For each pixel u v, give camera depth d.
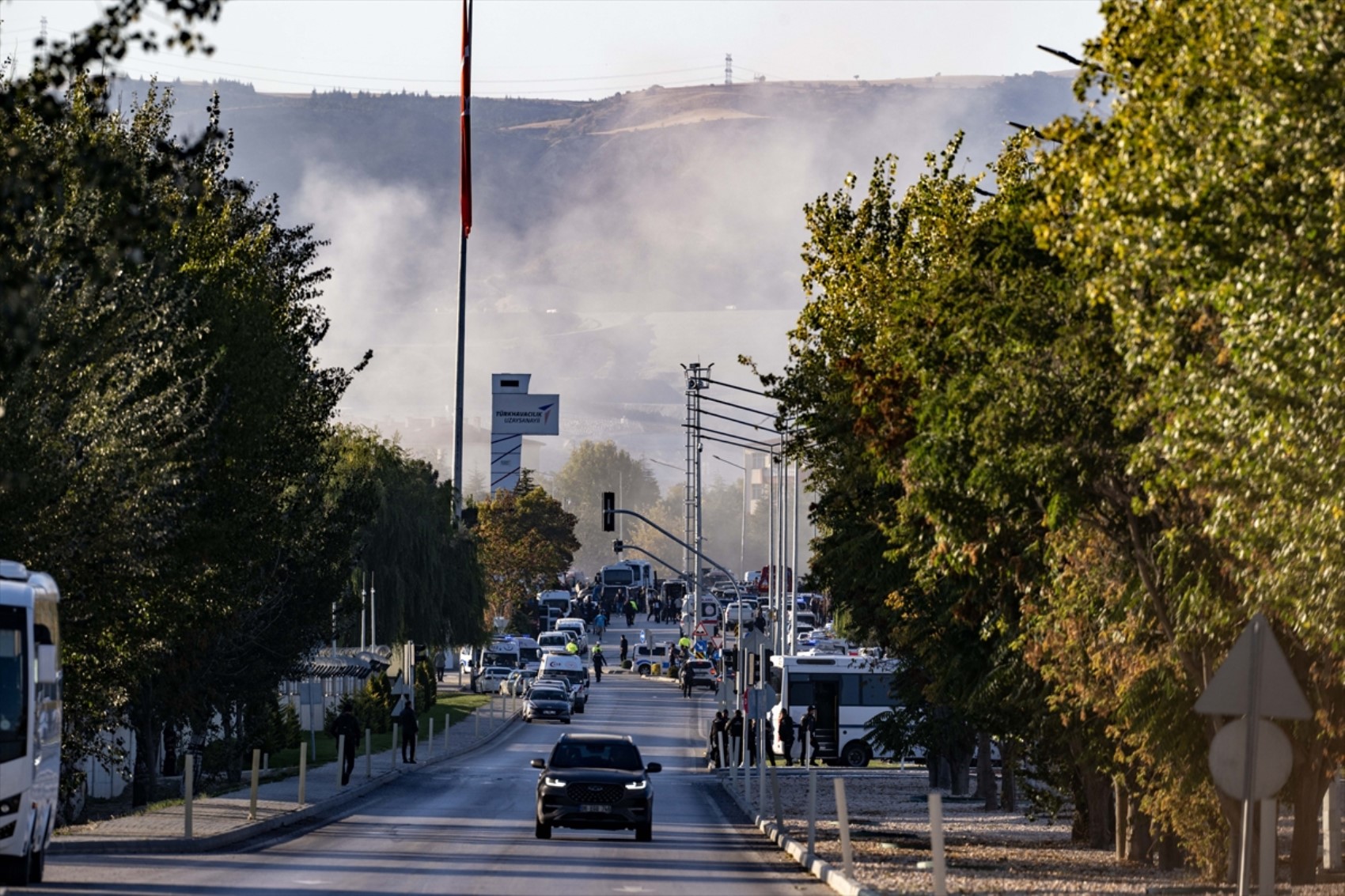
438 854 79.94
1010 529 65.69
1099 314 54.47
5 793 56.50
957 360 61.25
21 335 38.69
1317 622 42.78
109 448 79.00
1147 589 57.59
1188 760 61.16
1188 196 39.75
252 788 96.69
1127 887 64.19
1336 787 75.00
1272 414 40.75
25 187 36.53
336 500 137.88
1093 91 44.72
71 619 84.56
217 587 98.88
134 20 34.88
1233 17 38.91
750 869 76.94
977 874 71.75
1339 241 37.38
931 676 107.81
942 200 84.19
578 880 67.31
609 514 184.75
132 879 63.34
